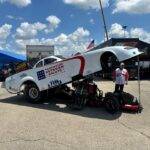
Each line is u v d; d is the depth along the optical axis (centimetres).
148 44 2825
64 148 826
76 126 1041
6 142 863
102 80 2623
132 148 834
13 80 1506
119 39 2745
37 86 1433
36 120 1115
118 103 1238
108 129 1011
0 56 2839
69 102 1473
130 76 2705
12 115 1189
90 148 829
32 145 844
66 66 1363
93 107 1359
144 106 1388
